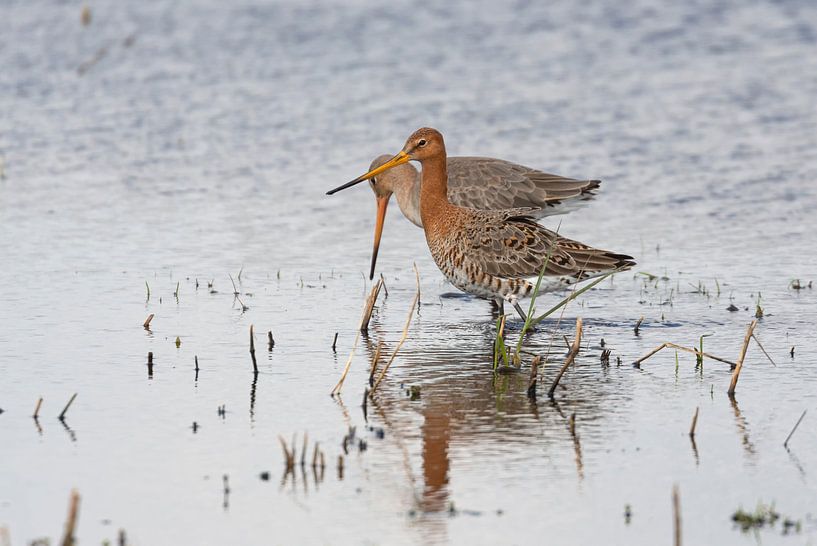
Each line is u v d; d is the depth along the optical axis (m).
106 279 16.62
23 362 13.31
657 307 15.66
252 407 12.09
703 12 33.09
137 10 32.06
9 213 19.62
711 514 9.82
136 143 23.62
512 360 13.55
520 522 9.69
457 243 15.16
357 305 15.89
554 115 25.38
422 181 15.73
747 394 12.44
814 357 13.54
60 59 28.39
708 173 21.98
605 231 19.20
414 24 31.75
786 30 31.78
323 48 29.75
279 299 16.03
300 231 19.41
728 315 15.23
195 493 10.16
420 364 13.56
